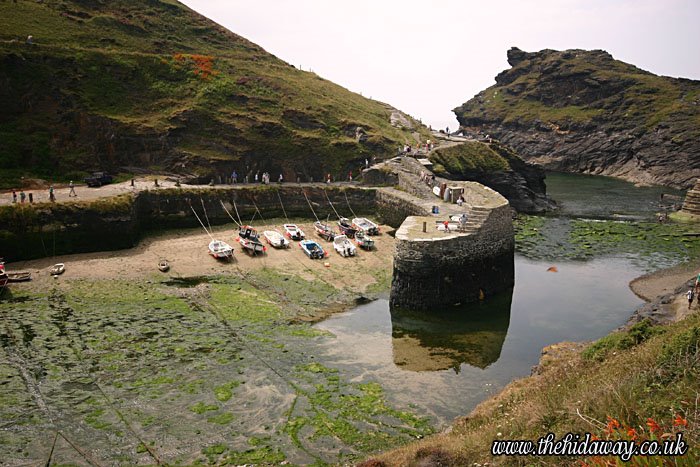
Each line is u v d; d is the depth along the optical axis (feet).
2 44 191.01
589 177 380.99
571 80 482.69
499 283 135.64
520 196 244.63
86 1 257.75
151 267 135.54
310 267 141.59
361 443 69.92
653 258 167.22
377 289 132.05
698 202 228.22
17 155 175.11
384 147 237.86
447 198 175.11
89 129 190.49
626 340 68.54
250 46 302.66
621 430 36.58
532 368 86.12
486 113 531.50
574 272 154.20
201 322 106.93
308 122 234.79
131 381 83.92
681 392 42.34
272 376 87.51
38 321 103.19
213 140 207.51
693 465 28.48
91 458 66.03
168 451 67.67
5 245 133.69
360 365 93.91
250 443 69.46
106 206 147.13
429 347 103.55
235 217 183.83
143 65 222.89
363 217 198.80
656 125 383.24
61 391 80.43
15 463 64.59
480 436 51.96
